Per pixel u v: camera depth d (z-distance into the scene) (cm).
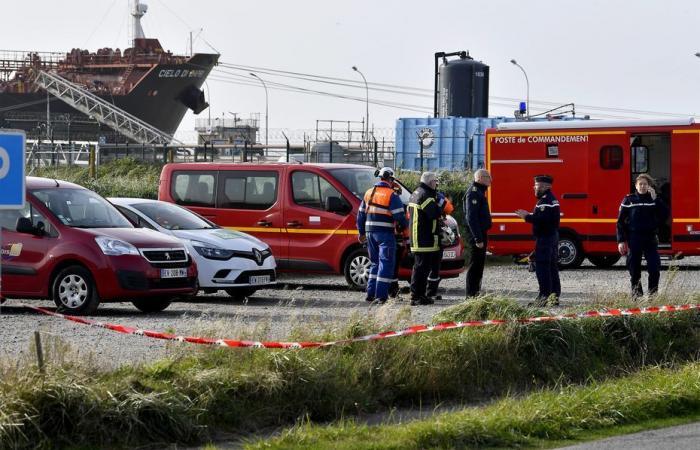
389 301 3080
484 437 2273
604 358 3231
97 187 7931
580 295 4934
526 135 6644
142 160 12588
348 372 2686
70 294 4222
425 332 2983
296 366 2567
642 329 3369
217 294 5228
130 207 4975
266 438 2312
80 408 2191
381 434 2273
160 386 2381
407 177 8206
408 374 2777
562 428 2402
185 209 5175
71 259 4216
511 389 2928
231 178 5522
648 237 4472
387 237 4581
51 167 11188
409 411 2659
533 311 3300
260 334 2883
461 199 7612
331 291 5288
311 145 13325
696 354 3406
